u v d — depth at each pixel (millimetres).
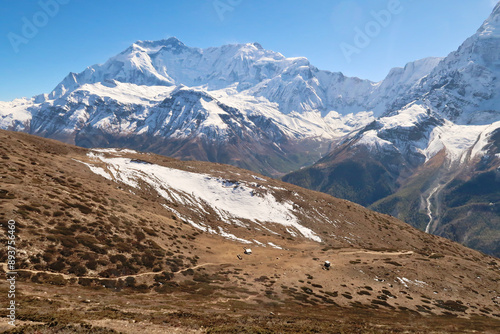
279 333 30328
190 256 72000
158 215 95812
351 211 160500
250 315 40156
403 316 57031
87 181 96312
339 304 59812
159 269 58906
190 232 94500
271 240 112375
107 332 24812
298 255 92938
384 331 38719
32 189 65125
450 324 53344
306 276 72812
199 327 30422
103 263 52531
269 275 70312
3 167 73688
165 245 72000
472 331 47438
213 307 43500
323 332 33500
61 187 76250
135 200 100000
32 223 53000
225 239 102938
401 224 168500
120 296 42812
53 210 60781
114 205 82688
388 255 97625
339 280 73438
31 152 104625
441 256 100812
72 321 26125
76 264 49094
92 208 71000
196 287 56031
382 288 72875
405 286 75688
